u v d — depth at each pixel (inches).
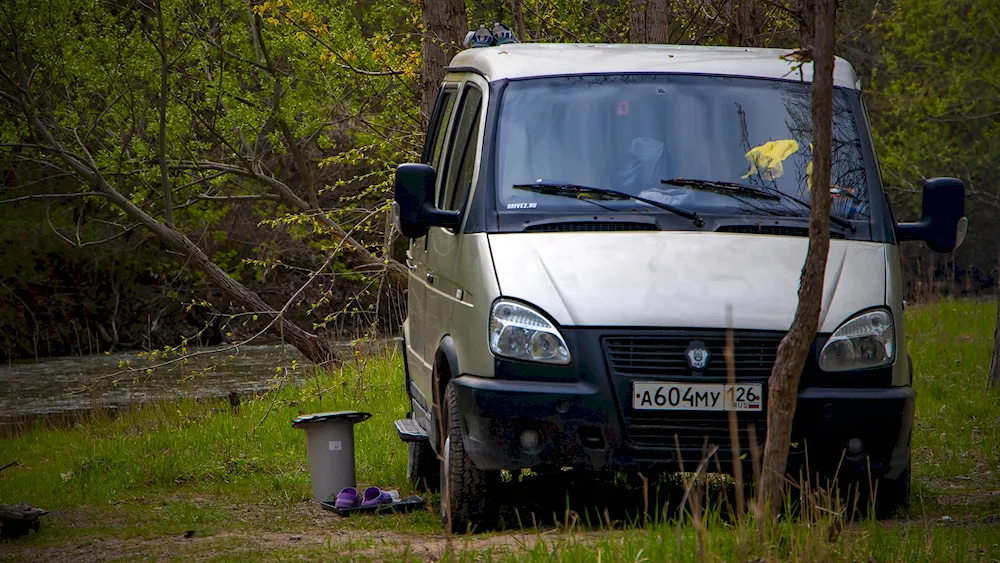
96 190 1278.3
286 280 2011.6
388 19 1242.6
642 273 346.3
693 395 332.2
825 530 279.6
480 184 377.4
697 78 402.0
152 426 820.6
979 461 526.0
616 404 332.5
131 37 1269.7
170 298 2003.0
